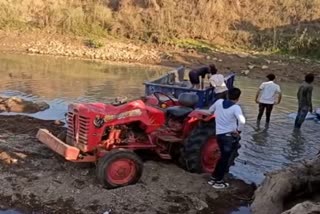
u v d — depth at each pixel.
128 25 27.69
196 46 26.17
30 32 26.28
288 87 18.83
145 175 7.65
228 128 7.28
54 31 26.70
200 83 12.09
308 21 30.09
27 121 10.48
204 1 29.78
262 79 20.30
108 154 7.04
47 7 28.70
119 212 6.48
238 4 30.88
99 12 27.92
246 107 13.93
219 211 6.78
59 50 24.19
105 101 13.48
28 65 19.75
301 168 7.44
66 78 17.16
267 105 12.01
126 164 7.16
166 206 6.72
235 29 29.30
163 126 8.27
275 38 27.17
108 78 17.83
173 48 25.80
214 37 27.83
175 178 7.66
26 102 12.01
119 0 30.23
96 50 24.38
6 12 27.09
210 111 7.80
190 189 7.32
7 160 7.82
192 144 7.85
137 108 7.72
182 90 11.20
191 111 8.22
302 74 21.67
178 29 27.66
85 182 7.23
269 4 31.72
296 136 10.98
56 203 6.63
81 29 27.14
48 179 7.25
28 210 6.44
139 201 6.79
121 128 7.62
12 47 24.22
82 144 7.39
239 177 8.12
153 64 22.64
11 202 6.61
